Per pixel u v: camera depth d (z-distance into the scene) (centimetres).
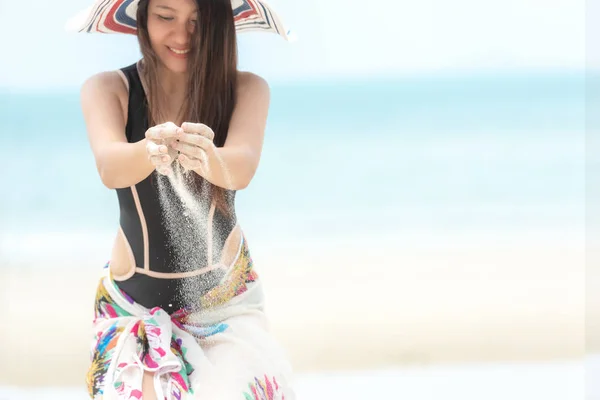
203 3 379
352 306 925
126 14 404
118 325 375
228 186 353
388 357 723
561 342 765
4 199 1628
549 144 2388
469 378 652
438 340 777
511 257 1216
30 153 2134
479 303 936
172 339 371
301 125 2703
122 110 384
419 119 2839
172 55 385
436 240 1362
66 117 2731
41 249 1229
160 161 322
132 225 380
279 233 1427
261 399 348
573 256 1209
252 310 388
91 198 1672
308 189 1836
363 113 2955
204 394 341
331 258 1222
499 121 2769
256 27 432
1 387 631
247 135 377
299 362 705
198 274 379
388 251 1275
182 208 374
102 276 393
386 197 1777
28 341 754
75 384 645
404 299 957
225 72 388
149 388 344
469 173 2059
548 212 1596
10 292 940
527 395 609
